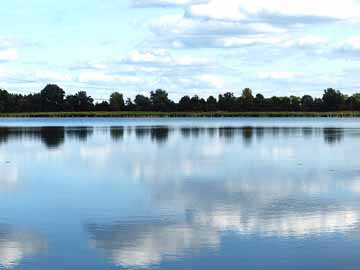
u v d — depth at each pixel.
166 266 15.01
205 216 20.64
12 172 33.56
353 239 17.30
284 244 16.86
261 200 23.73
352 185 27.72
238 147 52.16
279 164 37.47
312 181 29.20
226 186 27.69
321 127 106.88
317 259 15.48
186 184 28.47
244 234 18.02
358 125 121.75
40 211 21.73
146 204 23.02
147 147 52.53
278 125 122.25
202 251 16.27
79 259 15.63
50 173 33.09
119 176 31.67
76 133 80.12
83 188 27.34
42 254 16.06
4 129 96.12
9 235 18.05
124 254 16.02
